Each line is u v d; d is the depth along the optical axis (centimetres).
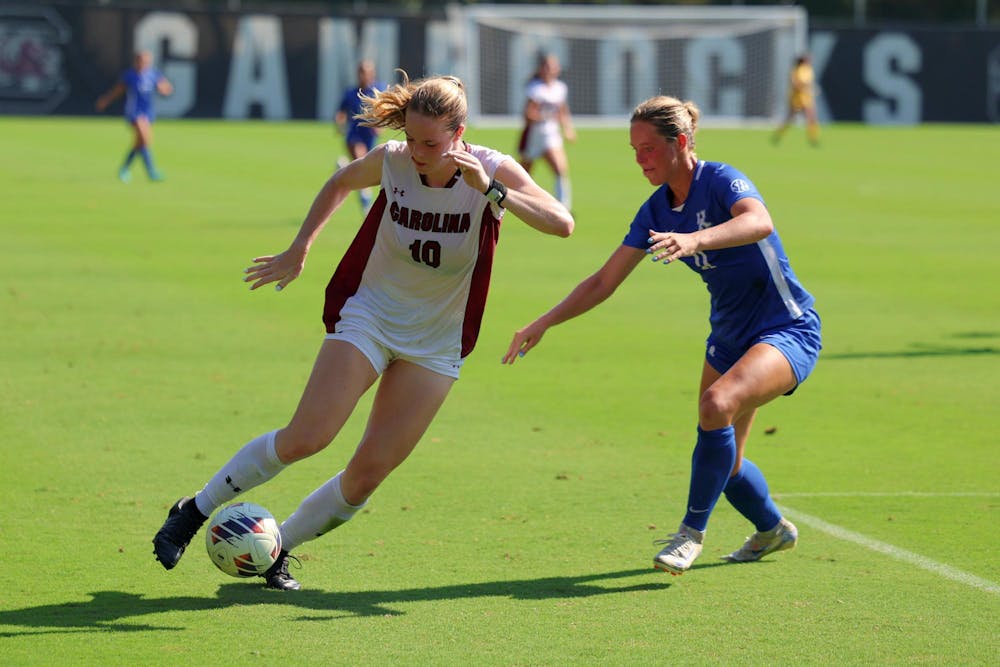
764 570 2177
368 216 2008
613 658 1767
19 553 2180
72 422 3078
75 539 2259
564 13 16250
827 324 4600
